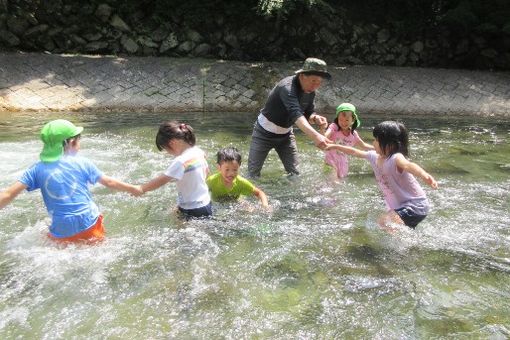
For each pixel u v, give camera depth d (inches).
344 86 414.6
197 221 145.0
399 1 493.4
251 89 401.4
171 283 111.5
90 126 297.4
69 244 126.0
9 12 400.2
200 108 374.6
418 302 105.3
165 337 92.3
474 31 486.0
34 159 210.8
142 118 332.5
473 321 98.8
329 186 187.3
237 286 111.0
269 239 136.3
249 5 456.1
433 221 150.4
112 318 98.0
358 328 96.0
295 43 463.8
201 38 449.4
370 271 118.7
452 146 265.1
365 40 473.4
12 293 105.7
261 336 93.2
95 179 130.0
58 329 94.1
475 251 130.8
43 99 352.8
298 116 167.8
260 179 195.3
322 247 131.6
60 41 417.1
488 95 423.8
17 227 140.2
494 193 179.2
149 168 203.2
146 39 437.1
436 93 419.8
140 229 140.9
